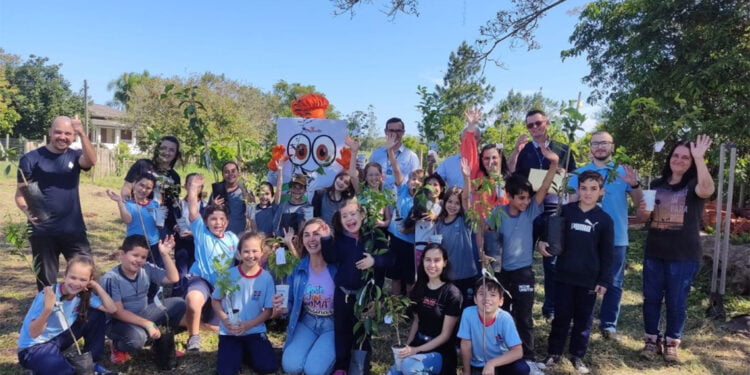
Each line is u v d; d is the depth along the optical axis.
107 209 11.76
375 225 4.02
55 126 4.52
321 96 5.54
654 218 4.38
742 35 9.55
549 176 4.09
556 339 4.15
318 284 4.07
